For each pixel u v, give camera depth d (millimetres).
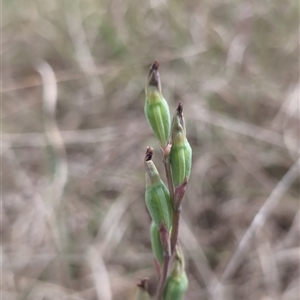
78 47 626
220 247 447
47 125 502
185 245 433
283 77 601
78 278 436
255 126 522
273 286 415
